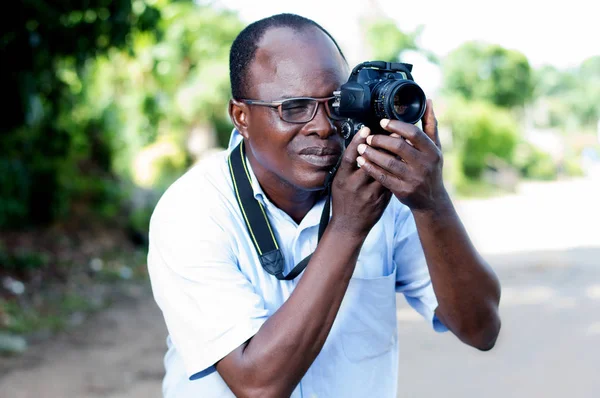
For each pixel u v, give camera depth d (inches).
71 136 434.0
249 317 65.0
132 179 543.2
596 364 214.1
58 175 418.6
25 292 313.7
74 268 367.2
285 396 63.9
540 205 807.1
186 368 67.0
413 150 62.0
